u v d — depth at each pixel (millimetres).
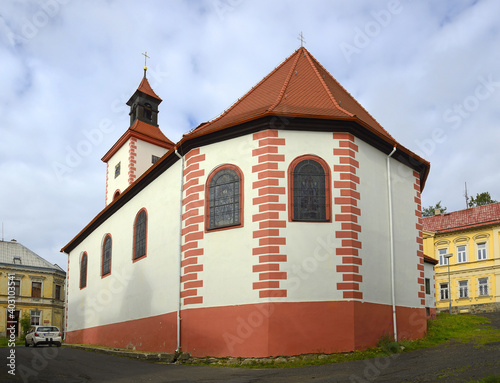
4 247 61625
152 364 17938
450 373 12359
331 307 17141
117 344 26094
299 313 16969
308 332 16844
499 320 27500
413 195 21672
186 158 20547
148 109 38000
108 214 30188
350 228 17812
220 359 17438
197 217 19328
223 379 14078
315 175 18141
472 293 47812
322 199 18000
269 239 17438
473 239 48750
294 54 23406
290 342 16703
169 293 20688
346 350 16844
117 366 17375
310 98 20031
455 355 15414
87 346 27156
